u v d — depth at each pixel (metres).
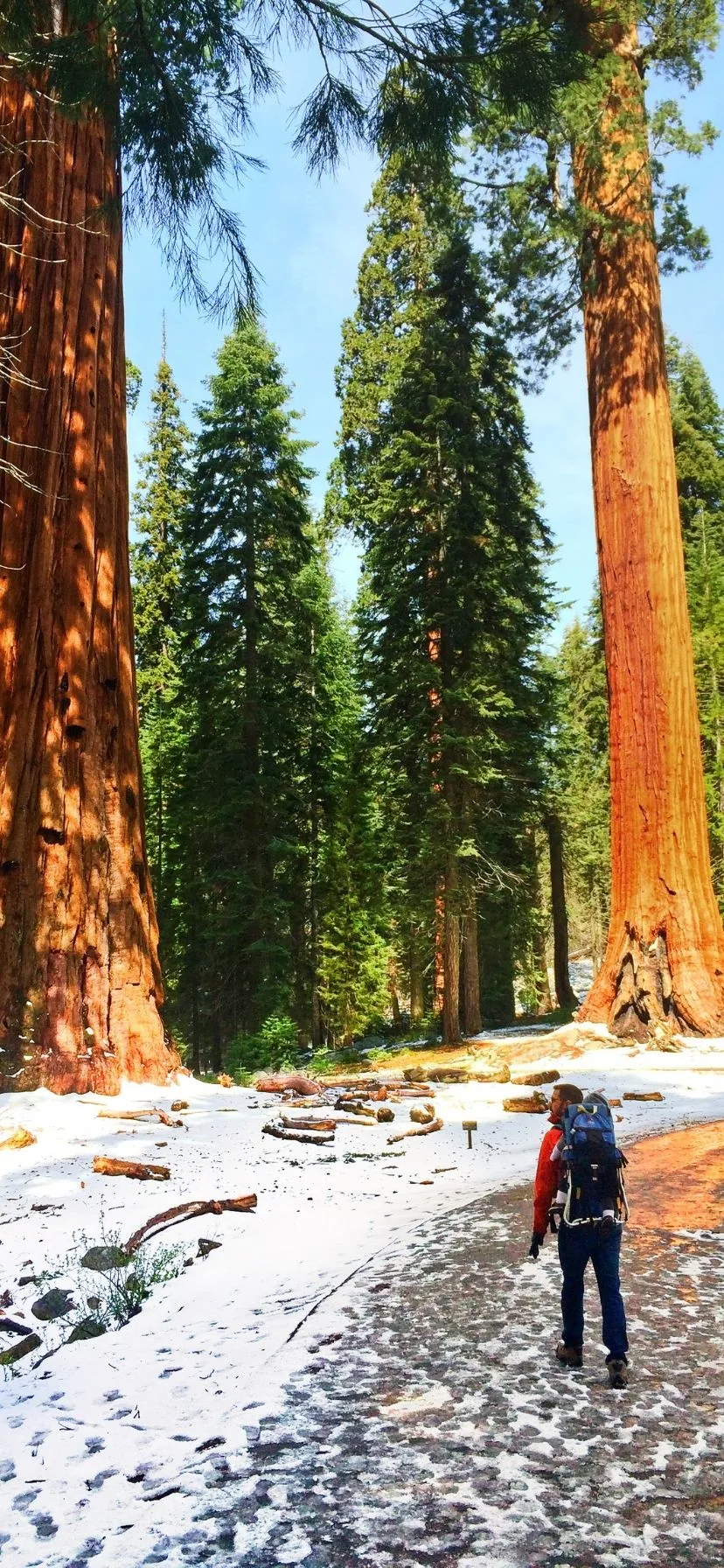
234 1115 12.62
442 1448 3.60
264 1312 5.36
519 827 26.64
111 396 15.73
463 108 8.69
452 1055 22.30
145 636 40.12
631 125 21.20
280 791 27.84
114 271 16.12
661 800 21.52
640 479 22.42
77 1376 4.52
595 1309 5.31
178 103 8.37
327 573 39.22
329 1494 3.26
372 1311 5.25
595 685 39.28
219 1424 3.86
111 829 14.56
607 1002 21.42
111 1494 3.30
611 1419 3.84
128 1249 6.60
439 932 26.17
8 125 15.02
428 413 26.34
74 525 14.74
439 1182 8.80
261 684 27.31
